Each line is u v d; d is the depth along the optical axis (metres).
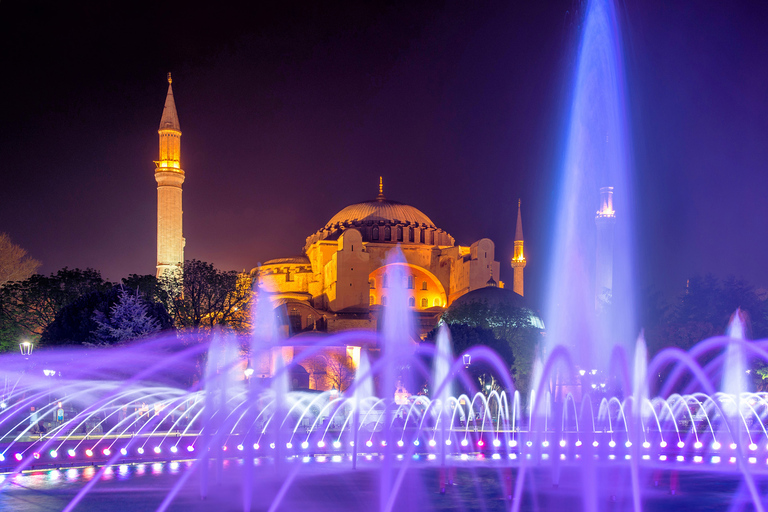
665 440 44.25
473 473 29.25
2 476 28.00
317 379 104.69
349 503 22.47
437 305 134.25
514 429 56.00
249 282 71.69
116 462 32.28
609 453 37.47
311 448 39.72
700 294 68.12
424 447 40.84
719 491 25.12
